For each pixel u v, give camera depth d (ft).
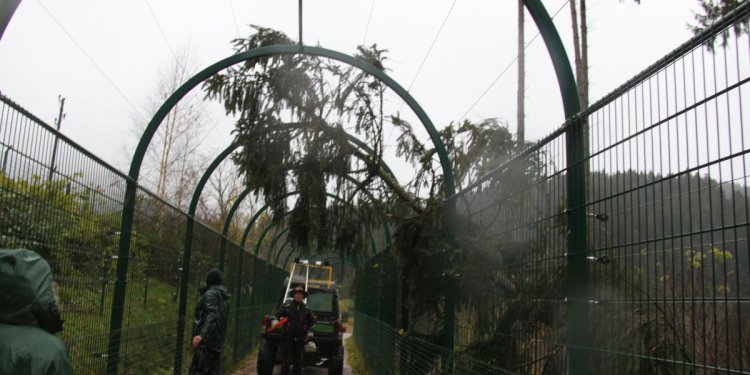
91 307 16.67
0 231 11.37
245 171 29.81
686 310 7.42
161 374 25.08
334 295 47.06
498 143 28.50
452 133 28.86
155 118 22.44
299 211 30.12
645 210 8.22
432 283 24.11
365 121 29.58
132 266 20.80
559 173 11.46
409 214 28.58
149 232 22.98
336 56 24.75
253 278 57.82
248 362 49.67
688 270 7.48
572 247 10.60
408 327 27.84
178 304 28.73
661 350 7.97
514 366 13.19
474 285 16.63
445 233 22.12
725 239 6.73
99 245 17.24
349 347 77.56
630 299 8.60
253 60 28.94
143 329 22.07
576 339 10.22
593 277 9.80
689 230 7.33
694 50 7.41
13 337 8.41
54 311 9.04
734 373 6.50
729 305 7.00
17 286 8.61
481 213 16.96
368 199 31.04
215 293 23.48
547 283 11.76
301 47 24.61
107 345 17.89
